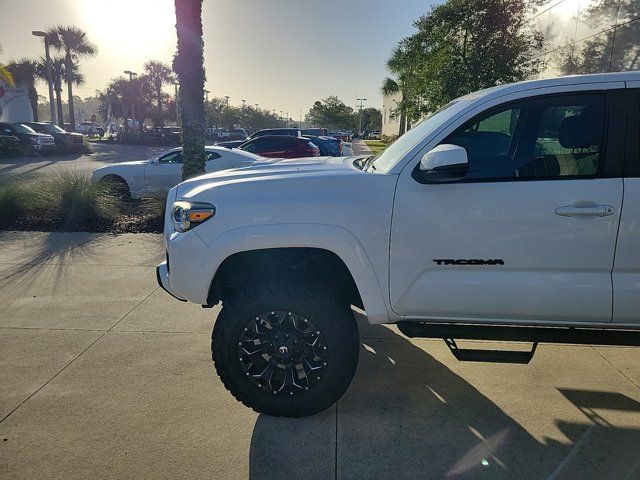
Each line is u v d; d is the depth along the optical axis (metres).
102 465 2.58
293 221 2.81
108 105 59.97
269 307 2.87
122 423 2.93
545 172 2.75
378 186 2.80
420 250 2.78
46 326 4.29
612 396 3.28
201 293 2.94
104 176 10.48
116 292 5.17
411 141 3.13
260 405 2.98
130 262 6.29
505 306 2.77
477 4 14.91
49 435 2.81
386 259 2.80
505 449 2.74
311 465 2.61
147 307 4.76
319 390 2.92
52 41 40.94
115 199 9.18
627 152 2.67
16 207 8.50
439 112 3.40
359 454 2.70
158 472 2.54
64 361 3.66
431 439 2.83
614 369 3.65
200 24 8.82
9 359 3.69
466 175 2.80
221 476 2.52
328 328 2.85
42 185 9.05
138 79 54.34
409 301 2.83
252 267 3.19
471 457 2.68
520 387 3.40
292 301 2.84
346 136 38.84
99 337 4.09
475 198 2.72
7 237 7.55
